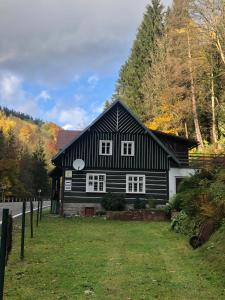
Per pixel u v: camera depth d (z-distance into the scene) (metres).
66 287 8.92
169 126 50.66
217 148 43.19
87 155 33.94
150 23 66.56
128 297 8.17
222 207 13.88
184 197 18.17
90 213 32.91
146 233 18.94
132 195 33.72
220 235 12.55
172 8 54.34
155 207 32.41
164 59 55.00
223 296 8.28
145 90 58.72
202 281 9.49
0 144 87.44
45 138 171.00
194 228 16.02
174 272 10.43
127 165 34.00
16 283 9.27
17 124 176.50
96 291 8.60
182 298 8.14
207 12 42.59
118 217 27.86
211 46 45.03
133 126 34.56
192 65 47.00
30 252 13.38
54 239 16.70
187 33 46.84
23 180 94.94
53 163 33.97
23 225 12.49
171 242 15.67
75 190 33.44
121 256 12.73
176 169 34.03
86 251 13.66
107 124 34.50
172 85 51.47
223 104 46.47
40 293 8.43
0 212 33.53
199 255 12.26
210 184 18.06
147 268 10.91
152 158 34.16
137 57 66.12
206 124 52.56
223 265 10.28
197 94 49.56
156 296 8.27
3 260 6.95
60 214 32.84
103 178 33.84
